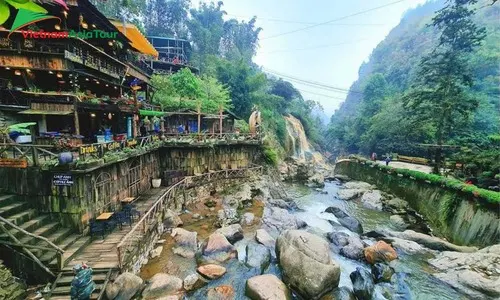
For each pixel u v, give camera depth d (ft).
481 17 220.23
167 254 40.45
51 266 28.32
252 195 72.79
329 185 105.91
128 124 67.92
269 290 31.37
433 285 36.04
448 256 41.24
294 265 35.01
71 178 33.63
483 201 45.03
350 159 133.49
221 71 122.01
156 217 45.19
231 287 33.40
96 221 37.17
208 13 184.34
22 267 28.30
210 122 97.14
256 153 93.97
